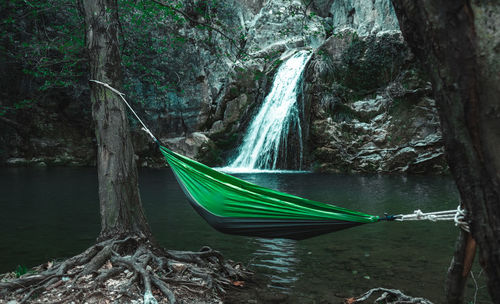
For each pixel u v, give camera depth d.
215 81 21.22
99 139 4.10
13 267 4.43
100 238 4.00
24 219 7.20
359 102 19.58
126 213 4.05
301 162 19.81
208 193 3.18
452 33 1.16
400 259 4.87
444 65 1.20
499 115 1.14
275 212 2.97
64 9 8.83
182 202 9.34
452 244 5.66
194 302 3.27
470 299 3.50
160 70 19.06
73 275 3.48
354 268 4.48
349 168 18.48
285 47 22.19
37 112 20.45
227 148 21.69
